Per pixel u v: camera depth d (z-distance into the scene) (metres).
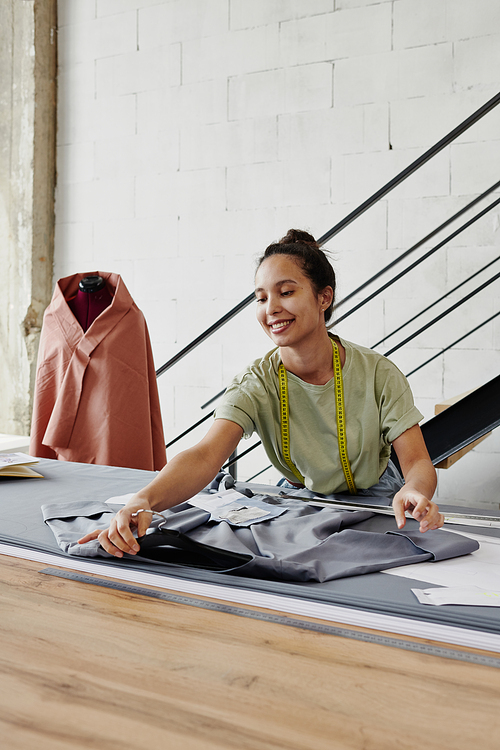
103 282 2.11
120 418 1.99
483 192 2.96
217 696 0.45
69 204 3.94
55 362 2.06
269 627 0.58
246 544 0.82
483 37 2.96
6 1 3.87
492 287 2.94
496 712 0.43
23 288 3.91
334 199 3.26
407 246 3.11
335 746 0.39
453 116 3.02
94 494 1.13
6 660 0.50
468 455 3.00
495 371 2.94
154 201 3.70
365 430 1.19
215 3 3.51
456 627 0.57
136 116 3.74
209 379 3.56
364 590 0.66
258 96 3.42
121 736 0.40
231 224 3.50
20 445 3.20
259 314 1.15
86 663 0.50
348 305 3.21
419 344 3.08
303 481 1.29
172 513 0.97
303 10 3.30
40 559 0.78
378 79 3.16
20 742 0.39
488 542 0.85
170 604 0.63
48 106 3.92
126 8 3.75
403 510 0.84
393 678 0.48
